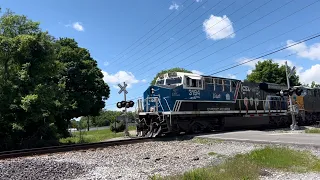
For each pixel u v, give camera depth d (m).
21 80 21.08
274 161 10.05
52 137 23.44
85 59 35.72
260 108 27.59
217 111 22.98
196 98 21.48
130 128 40.62
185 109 20.88
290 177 8.16
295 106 25.53
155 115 21.03
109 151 14.84
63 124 29.95
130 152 14.47
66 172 9.72
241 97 25.58
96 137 29.38
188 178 8.12
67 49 32.94
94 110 35.81
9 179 8.84
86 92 33.84
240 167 9.02
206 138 18.06
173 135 20.80
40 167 10.27
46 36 23.59
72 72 32.34
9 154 13.47
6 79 21.25
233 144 15.41
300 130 23.27
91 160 12.22
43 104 21.36
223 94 23.75
